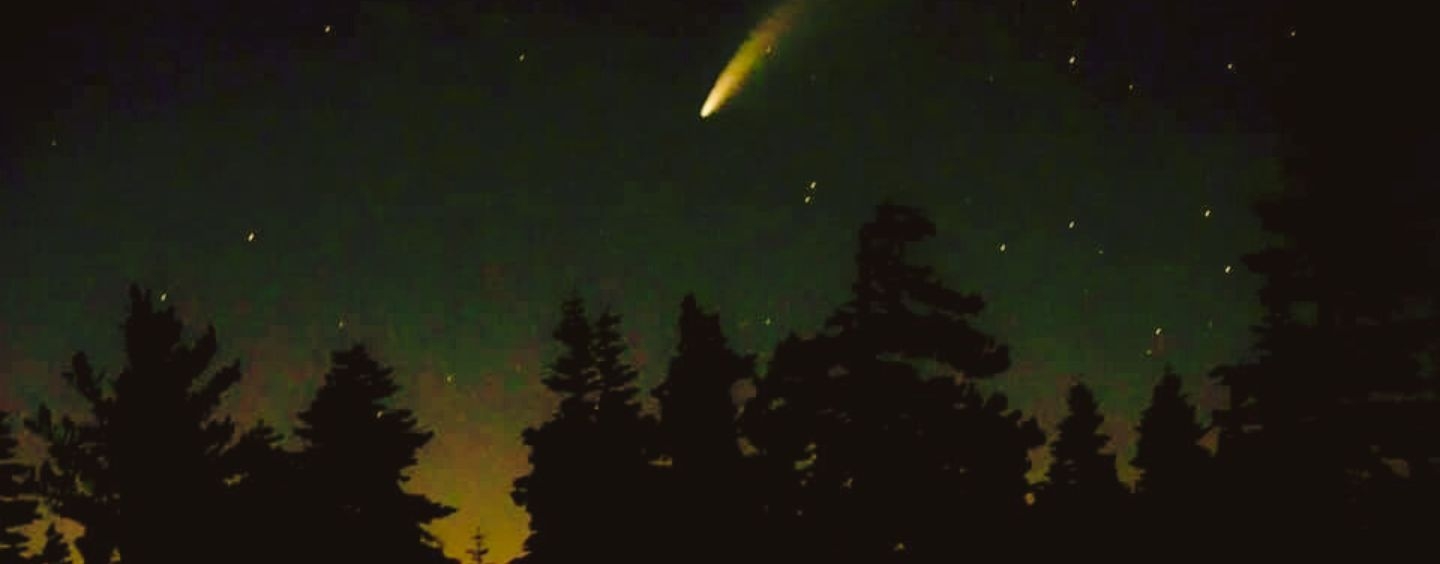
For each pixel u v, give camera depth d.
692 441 27.45
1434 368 18.62
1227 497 20.20
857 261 23.66
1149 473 28.80
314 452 27.06
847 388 23.48
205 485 23.09
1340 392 18.75
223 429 23.38
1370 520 19.12
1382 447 18.69
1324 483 19.23
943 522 23.91
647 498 27.53
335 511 26.53
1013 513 24.53
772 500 25.52
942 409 23.61
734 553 25.84
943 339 23.23
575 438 28.66
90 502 22.67
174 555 22.70
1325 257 18.78
